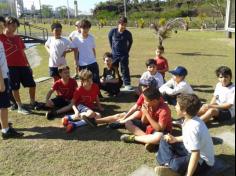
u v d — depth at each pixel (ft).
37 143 14.65
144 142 13.79
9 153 13.76
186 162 11.04
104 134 15.38
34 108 19.43
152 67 19.90
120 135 15.20
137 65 35.19
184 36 78.18
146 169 12.17
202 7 183.62
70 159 13.14
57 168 12.50
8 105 15.11
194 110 10.77
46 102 18.78
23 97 21.98
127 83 23.57
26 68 18.72
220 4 157.99
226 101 16.29
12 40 18.06
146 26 135.95
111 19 186.09
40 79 27.99
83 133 15.60
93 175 11.93
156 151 13.53
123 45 22.76
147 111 14.19
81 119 16.44
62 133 15.70
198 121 10.82
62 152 13.74
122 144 14.28
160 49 23.58
